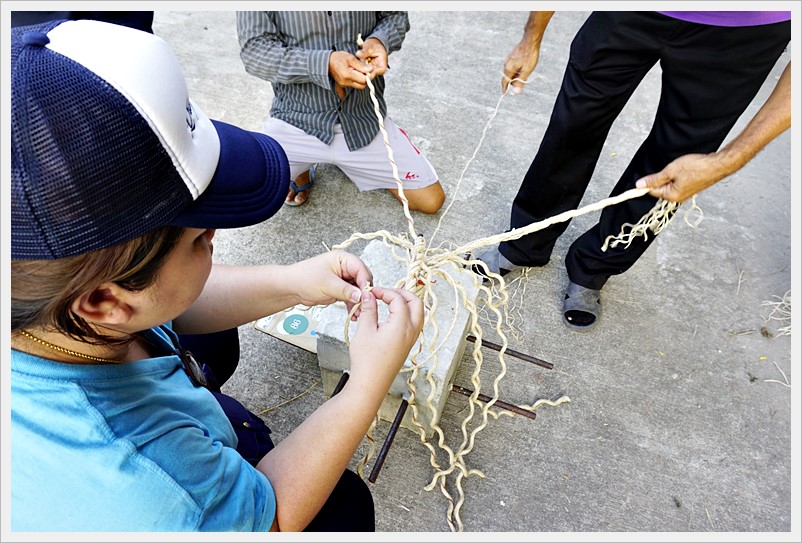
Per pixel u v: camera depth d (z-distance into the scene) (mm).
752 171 1705
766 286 1479
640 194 846
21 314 436
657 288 1480
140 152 429
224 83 1936
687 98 983
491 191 1670
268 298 872
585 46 1014
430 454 1207
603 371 1343
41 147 388
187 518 531
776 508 1159
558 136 1150
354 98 1376
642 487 1185
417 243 864
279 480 659
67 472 483
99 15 1123
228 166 541
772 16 834
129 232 435
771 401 1296
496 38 2090
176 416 589
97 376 523
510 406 1106
